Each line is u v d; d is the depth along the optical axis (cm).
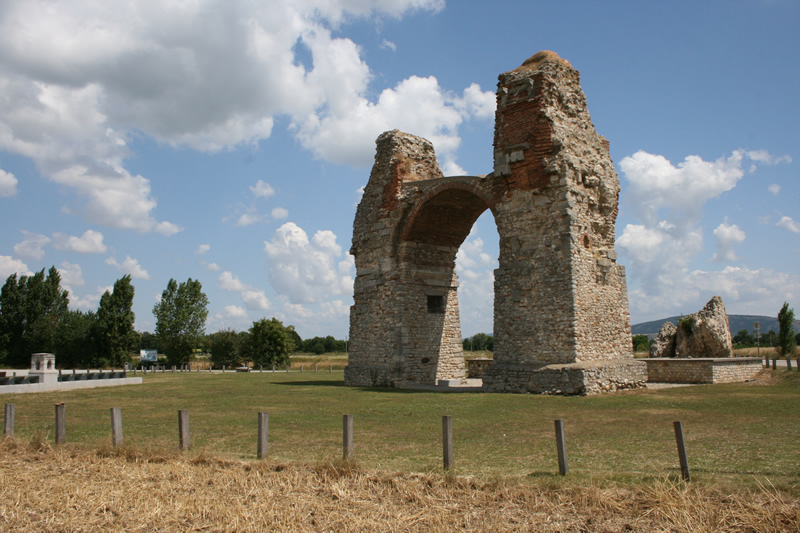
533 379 2583
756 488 947
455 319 3600
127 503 1039
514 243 2811
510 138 2853
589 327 2675
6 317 7081
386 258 3450
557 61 2948
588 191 2852
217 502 1030
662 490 945
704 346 4228
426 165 3662
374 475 1124
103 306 7138
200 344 8762
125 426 1750
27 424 1791
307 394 2797
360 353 3550
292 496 1055
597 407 2042
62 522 961
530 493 994
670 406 2030
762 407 1945
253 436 1566
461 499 1002
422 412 2022
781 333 5400
